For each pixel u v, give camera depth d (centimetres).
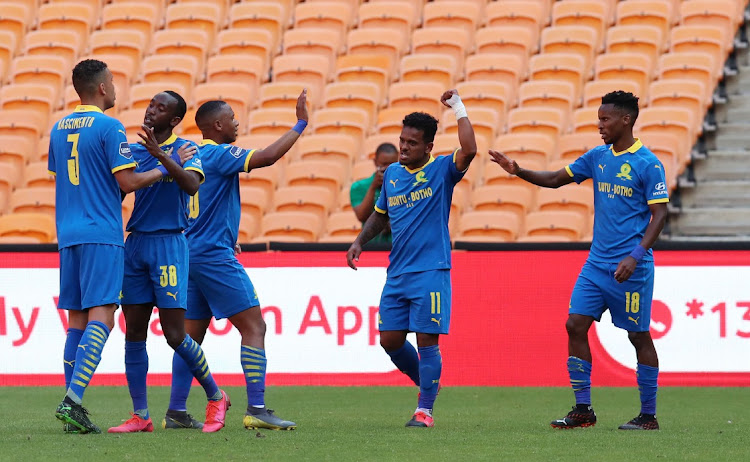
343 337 3002
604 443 1820
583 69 4862
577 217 3747
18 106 4953
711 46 4859
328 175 4216
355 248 2203
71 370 1970
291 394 2830
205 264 2003
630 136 2066
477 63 4934
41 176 4381
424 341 2108
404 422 2227
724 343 2911
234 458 1590
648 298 2072
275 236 3878
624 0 5306
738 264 2911
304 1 5675
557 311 2978
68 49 5350
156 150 1798
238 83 4925
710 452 1709
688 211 4147
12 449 1686
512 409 2522
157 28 5597
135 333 1983
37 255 3028
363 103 4806
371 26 5384
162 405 2586
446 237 2097
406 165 2100
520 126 4469
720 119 4694
